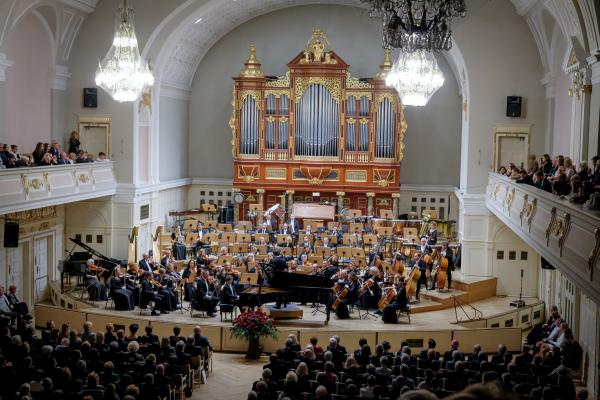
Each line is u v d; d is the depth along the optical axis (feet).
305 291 73.56
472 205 95.25
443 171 116.67
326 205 107.55
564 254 50.98
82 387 42.06
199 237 93.15
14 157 73.05
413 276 82.17
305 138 110.22
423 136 116.67
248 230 98.07
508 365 49.11
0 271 80.33
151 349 55.52
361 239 94.99
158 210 107.65
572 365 60.13
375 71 115.85
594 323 61.00
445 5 62.44
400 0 63.57
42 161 79.30
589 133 66.85
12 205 70.85
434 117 116.16
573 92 71.31
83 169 87.81
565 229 51.06
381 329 72.38
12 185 71.20
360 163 109.60
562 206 52.21
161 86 106.93
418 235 100.42
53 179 79.87
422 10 64.44
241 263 85.76
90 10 94.43
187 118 119.65
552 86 90.99
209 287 78.79
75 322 72.84
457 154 116.26
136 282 83.10
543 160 74.08
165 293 78.23
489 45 93.86
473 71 94.32
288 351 55.21
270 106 110.42
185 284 77.66
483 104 94.73
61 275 84.99
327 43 114.11
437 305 84.53
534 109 94.17
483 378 48.32
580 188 51.65
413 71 74.95
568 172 61.05
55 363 45.50
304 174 110.52
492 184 90.89
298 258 87.30
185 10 96.53
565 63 78.23
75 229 97.76
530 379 48.62
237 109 110.93
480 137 95.14
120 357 51.42
